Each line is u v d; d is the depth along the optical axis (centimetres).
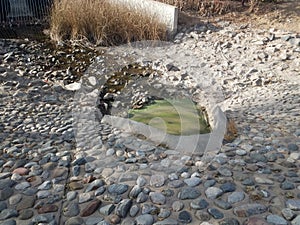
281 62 488
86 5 614
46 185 218
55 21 620
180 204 194
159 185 215
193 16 677
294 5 705
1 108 343
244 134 288
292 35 554
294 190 203
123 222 183
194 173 227
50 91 400
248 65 488
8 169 238
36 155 259
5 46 562
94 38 600
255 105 360
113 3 637
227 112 344
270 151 254
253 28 614
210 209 188
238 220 179
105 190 212
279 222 175
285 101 362
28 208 197
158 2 629
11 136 288
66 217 189
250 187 206
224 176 220
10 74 439
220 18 669
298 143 265
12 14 701
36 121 321
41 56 530
